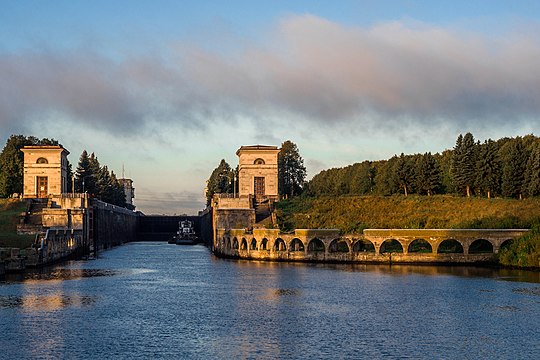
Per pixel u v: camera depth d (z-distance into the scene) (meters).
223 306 65.69
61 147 158.38
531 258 98.31
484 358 44.91
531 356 45.38
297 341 49.66
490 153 158.00
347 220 142.25
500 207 136.38
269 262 119.38
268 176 159.50
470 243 106.81
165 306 65.56
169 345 48.34
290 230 136.12
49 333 52.06
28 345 48.03
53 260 119.19
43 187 158.00
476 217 132.62
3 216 139.12
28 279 89.75
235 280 88.62
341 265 110.06
